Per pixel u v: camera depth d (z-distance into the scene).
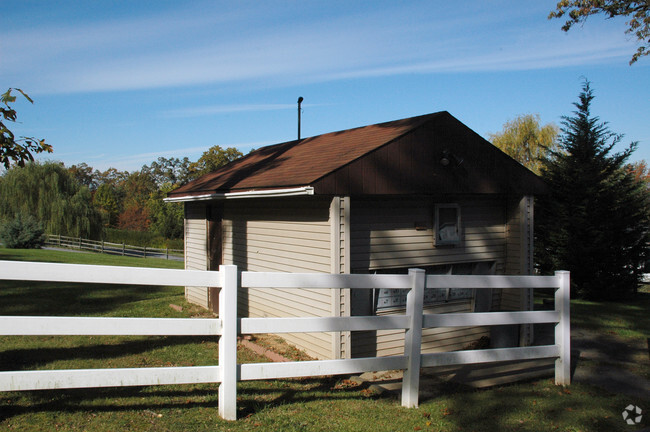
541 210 16.05
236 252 10.23
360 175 7.21
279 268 8.66
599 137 15.45
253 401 5.13
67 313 10.08
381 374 6.93
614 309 13.23
